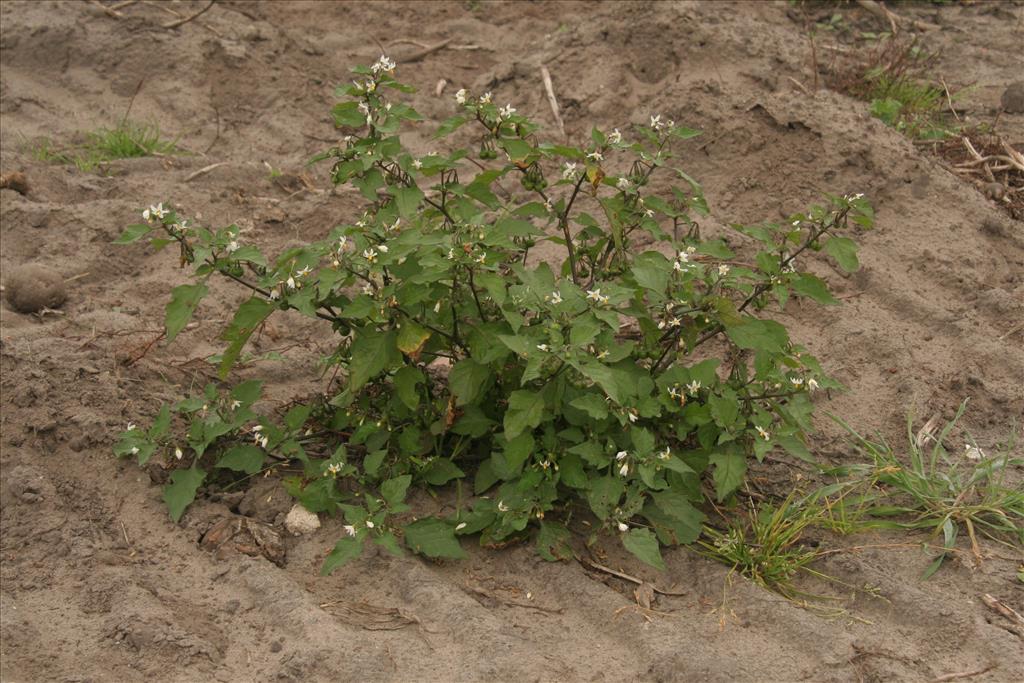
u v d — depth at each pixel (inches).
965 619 78.0
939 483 84.8
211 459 85.7
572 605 79.5
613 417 81.3
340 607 79.1
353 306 80.4
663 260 83.0
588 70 115.6
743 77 112.3
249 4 135.0
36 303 95.8
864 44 122.9
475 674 76.0
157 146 113.6
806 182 103.6
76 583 79.8
